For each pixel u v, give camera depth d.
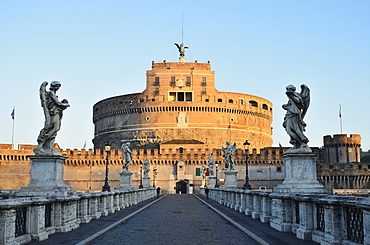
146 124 142.12
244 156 123.88
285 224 16.23
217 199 46.62
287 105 17.66
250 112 149.75
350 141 133.00
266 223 19.73
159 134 139.88
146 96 143.50
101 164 123.56
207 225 20.25
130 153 43.41
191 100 143.25
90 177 122.88
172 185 122.75
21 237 12.94
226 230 18.11
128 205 35.75
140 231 17.70
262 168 124.00
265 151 128.00
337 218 11.64
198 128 140.12
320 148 140.75
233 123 144.62
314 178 16.70
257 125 152.62
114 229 18.28
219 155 124.31
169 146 130.25
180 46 158.00
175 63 147.38
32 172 16.78
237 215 24.80
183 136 139.25
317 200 12.99
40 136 16.94
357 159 134.00
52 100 17.39
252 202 24.83
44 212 14.53
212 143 139.88
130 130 144.50
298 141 17.11
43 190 16.23
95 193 22.03
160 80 143.12
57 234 15.49
